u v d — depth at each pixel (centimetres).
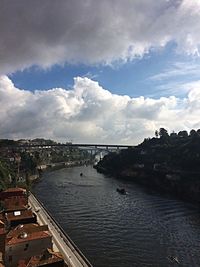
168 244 10594
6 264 7662
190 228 12631
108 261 8938
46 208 15925
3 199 14688
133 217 14388
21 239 7969
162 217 14438
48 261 7038
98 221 13500
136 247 10200
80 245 10219
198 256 9562
